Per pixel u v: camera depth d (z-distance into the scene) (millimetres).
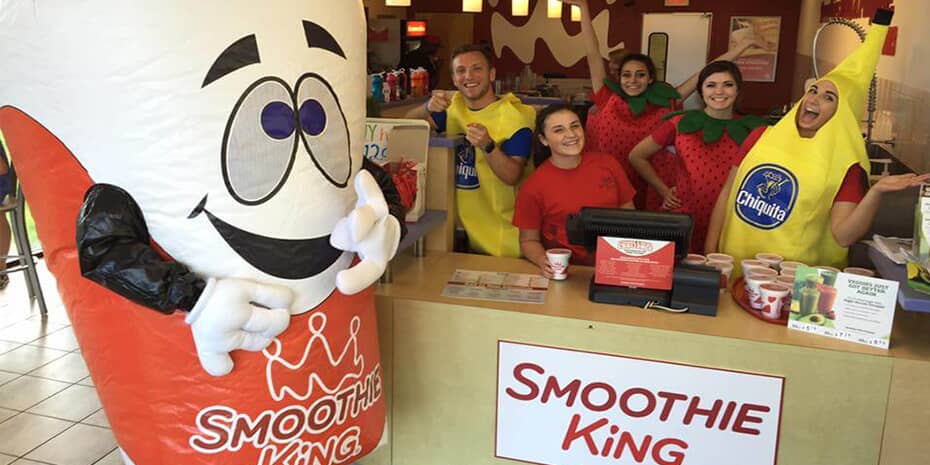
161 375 1486
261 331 1451
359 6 1659
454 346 2309
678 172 3146
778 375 2035
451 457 2406
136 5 1301
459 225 3055
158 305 1375
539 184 2713
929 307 1874
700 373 2090
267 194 1444
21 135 1435
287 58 1438
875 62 2301
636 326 2111
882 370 1961
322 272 1580
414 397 2393
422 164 2680
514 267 2680
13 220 4113
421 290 2408
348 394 1722
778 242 2426
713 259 2383
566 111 2646
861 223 2254
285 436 1588
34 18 1354
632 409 2174
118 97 1338
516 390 2275
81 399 3205
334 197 1574
